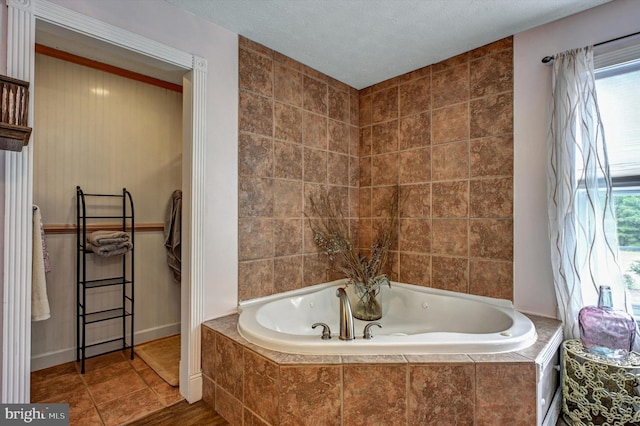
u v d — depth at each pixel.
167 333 2.95
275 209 2.34
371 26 2.00
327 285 2.69
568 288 1.81
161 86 2.93
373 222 2.88
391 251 2.74
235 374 1.65
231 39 2.07
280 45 2.25
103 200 2.60
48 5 1.40
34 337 2.28
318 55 2.38
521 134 2.06
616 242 1.70
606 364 1.53
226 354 1.72
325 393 1.40
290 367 1.41
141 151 2.81
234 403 1.66
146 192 2.84
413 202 2.60
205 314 1.94
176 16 1.81
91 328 2.54
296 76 2.47
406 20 1.93
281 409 1.41
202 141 1.92
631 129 1.72
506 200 2.12
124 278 2.64
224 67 2.04
